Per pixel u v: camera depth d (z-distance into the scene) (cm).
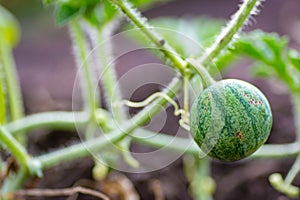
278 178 51
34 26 96
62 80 77
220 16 96
